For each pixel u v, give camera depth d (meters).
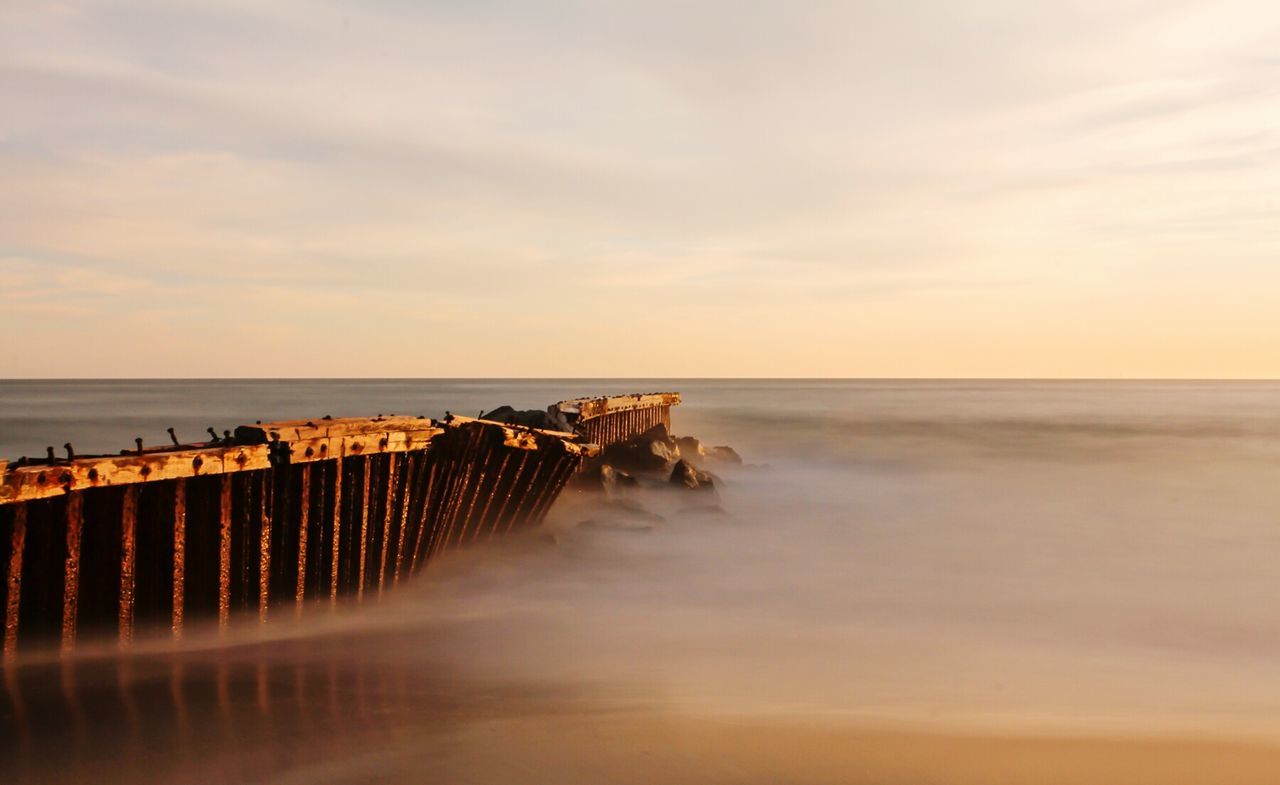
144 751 8.98
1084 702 11.56
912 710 11.04
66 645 10.09
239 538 11.77
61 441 53.19
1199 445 54.78
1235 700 11.77
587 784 8.59
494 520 18.61
